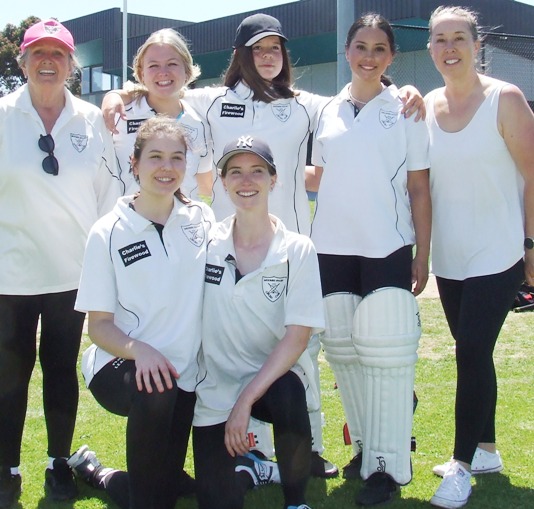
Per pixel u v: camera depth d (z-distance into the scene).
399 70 16.52
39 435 3.98
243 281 2.84
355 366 3.34
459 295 3.38
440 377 5.05
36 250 3.12
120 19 27.62
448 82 3.29
